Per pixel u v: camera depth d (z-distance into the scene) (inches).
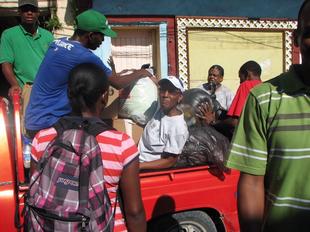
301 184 72.5
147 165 139.8
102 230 83.5
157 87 165.3
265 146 75.3
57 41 135.7
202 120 166.1
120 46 382.3
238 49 409.1
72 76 91.4
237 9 402.3
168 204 137.0
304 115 72.3
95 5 363.3
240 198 77.1
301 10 73.6
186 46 388.5
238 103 195.3
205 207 144.3
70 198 83.2
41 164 86.5
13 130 120.6
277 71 424.2
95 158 85.3
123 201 90.7
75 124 89.0
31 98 137.0
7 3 335.3
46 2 346.6
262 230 76.5
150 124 152.5
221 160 145.3
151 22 378.0
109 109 163.9
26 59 175.0
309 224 72.3
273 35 419.2
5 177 111.0
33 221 84.2
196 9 389.7
